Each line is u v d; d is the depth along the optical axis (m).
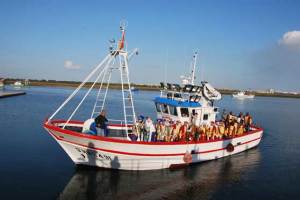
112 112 48.53
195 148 17.73
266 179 17.08
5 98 68.56
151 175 16.06
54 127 15.04
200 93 19.73
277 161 21.39
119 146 15.09
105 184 14.52
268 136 33.44
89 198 13.01
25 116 39.12
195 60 20.39
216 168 18.28
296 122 49.03
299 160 22.17
